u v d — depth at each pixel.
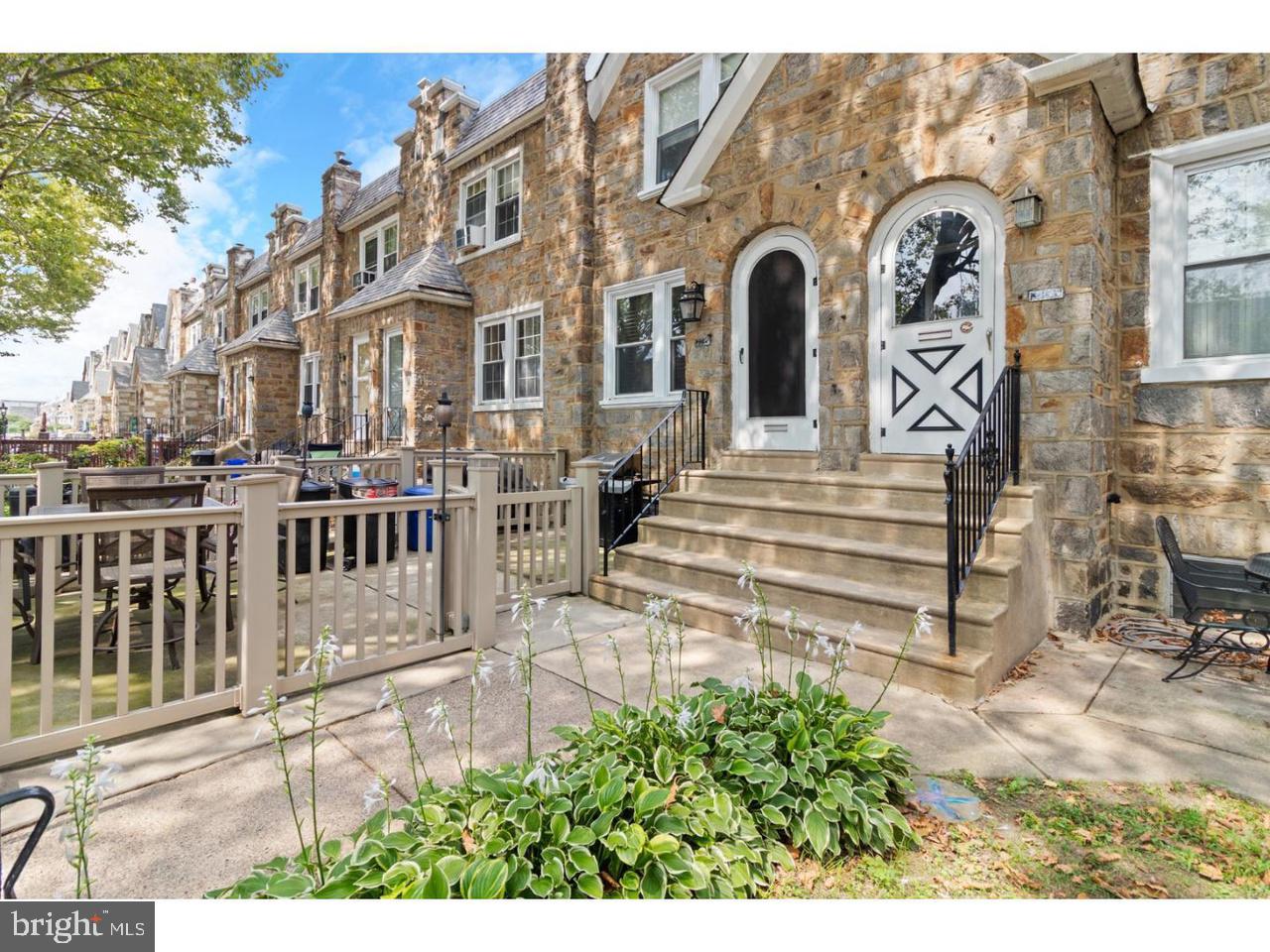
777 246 6.31
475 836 1.78
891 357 5.48
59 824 2.16
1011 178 4.57
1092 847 2.08
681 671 3.59
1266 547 4.18
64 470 5.06
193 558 2.91
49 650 2.52
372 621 4.66
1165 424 4.58
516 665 2.90
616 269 9.15
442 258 12.18
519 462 9.22
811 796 2.14
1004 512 4.22
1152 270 4.61
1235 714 3.04
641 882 1.75
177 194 11.36
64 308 16.30
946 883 1.92
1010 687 3.38
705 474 6.17
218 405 21.58
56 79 9.27
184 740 2.74
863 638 3.63
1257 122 4.17
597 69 9.12
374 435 12.31
